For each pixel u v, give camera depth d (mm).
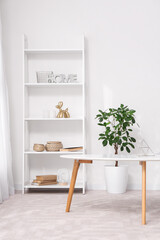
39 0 4398
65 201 3529
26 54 4355
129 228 2506
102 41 4367
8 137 4000
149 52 4344
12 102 4359
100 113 4336
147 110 4340
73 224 2621
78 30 4387
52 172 4344
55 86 4289
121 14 4363
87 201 3514
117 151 4191
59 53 4371
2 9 4398
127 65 4348
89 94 4352
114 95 4348
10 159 4012
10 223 2664
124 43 4363
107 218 2797
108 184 4020
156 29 4340
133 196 3785
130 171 4316
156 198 3666
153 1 4344
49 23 4383
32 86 4289
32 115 4371
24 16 4391
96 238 2270
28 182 4246
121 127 4242
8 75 4367
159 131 4312
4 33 4383
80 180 4328
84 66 4238
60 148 4113
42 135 4359
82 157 2812
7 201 3555
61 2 4387
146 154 2918
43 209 3146
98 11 4379
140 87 4340
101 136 4316
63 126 4359
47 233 2389
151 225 2584
